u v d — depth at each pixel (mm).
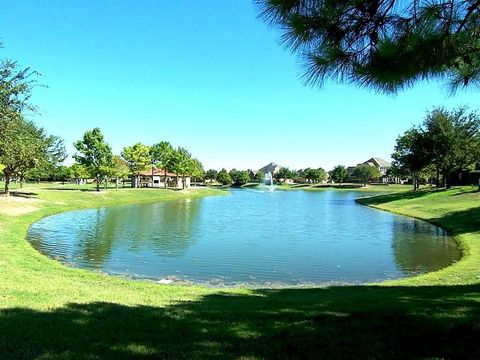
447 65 5309
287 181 162000
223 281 13766
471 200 37438
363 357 5254
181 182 96875
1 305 7484
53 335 5887
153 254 18094
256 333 6160
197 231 25781
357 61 5109
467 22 5055
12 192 43031
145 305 8094
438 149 53750
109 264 15953
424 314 7023
